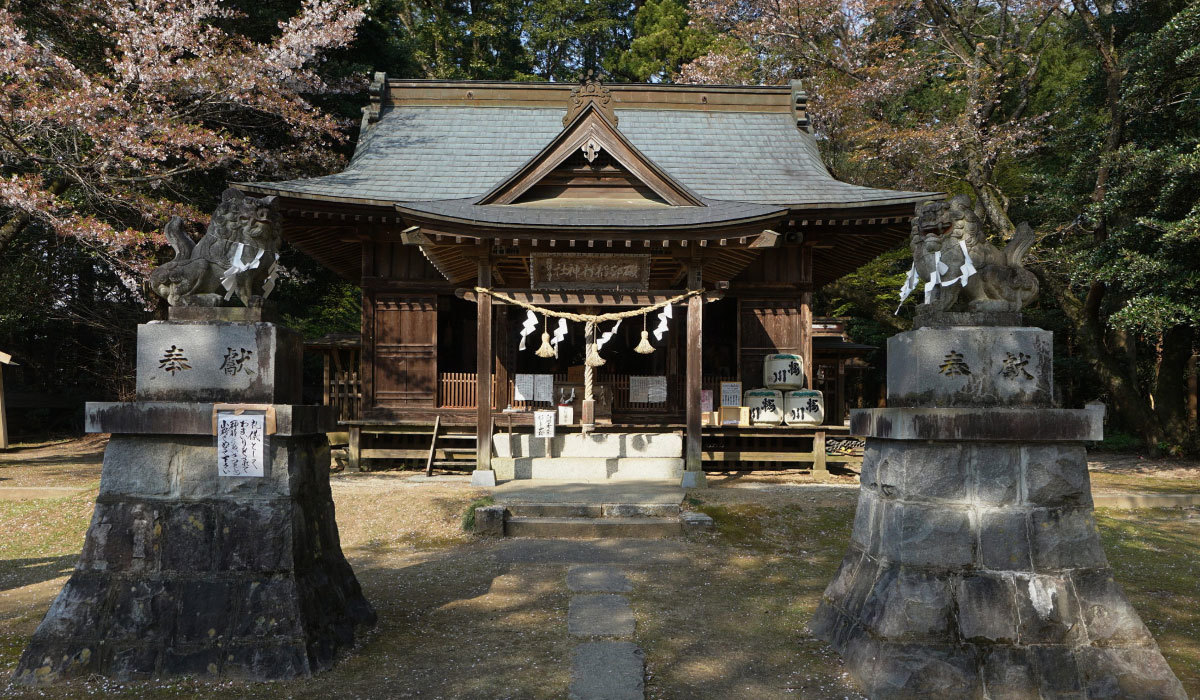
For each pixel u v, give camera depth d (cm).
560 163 1159
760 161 1545
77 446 1909
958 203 498
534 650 523
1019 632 443
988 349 481
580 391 1383
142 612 473
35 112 1295
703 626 579
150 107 1473
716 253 1178
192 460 489
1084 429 462
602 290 1161
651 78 3309
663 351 1612
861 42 2377
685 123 1666
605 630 566
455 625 579
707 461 1371
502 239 1080
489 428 1175
